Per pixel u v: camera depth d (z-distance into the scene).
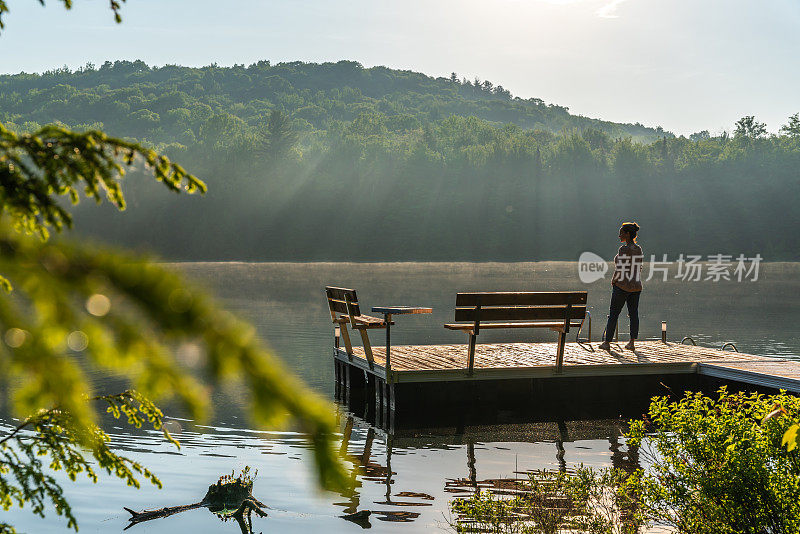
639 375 12.20
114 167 1.53
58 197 1.52
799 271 83.69
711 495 5.00
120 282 0.79
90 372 12.55
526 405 11.80
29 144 1.48
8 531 2.14
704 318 26.92
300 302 33.50
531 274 73.50
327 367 15.53
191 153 135.75
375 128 195.25
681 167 131.75
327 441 0.83
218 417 10.55
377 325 11.38
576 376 11.88
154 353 0.79
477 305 11.38
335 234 124.25
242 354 0.81
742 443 5.07
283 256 122.50
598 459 8.62
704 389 12.23
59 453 2.21
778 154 132.25
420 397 11.45
